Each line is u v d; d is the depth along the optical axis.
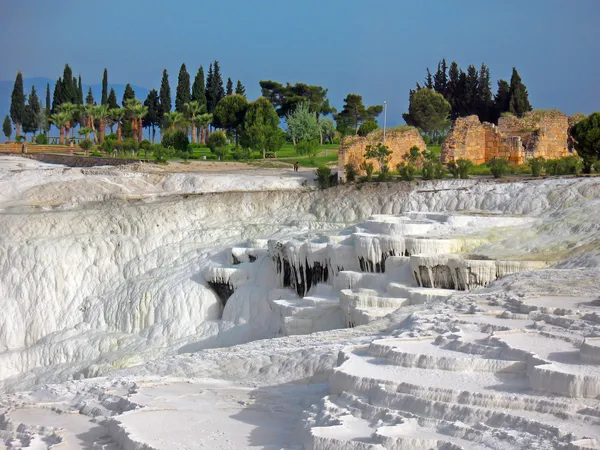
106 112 119.62
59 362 40.34
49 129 145.25
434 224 36.44
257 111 87.06
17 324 42.69
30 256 43.97
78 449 15.39
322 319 32.94
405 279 32.81
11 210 50.66
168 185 56.41
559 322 17.62
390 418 13.66
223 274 40.81
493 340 16.19
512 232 34.84
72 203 51.62
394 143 56.03
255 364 21.73
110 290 43.94
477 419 13.10
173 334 40.47
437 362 15.45
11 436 16.36
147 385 19.61
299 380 20.03
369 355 16.89
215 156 85.19
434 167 50.16
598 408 12.66
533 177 47.03
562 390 13.37
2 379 39.78
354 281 34.38
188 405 17.33
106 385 20.05
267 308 38.88
